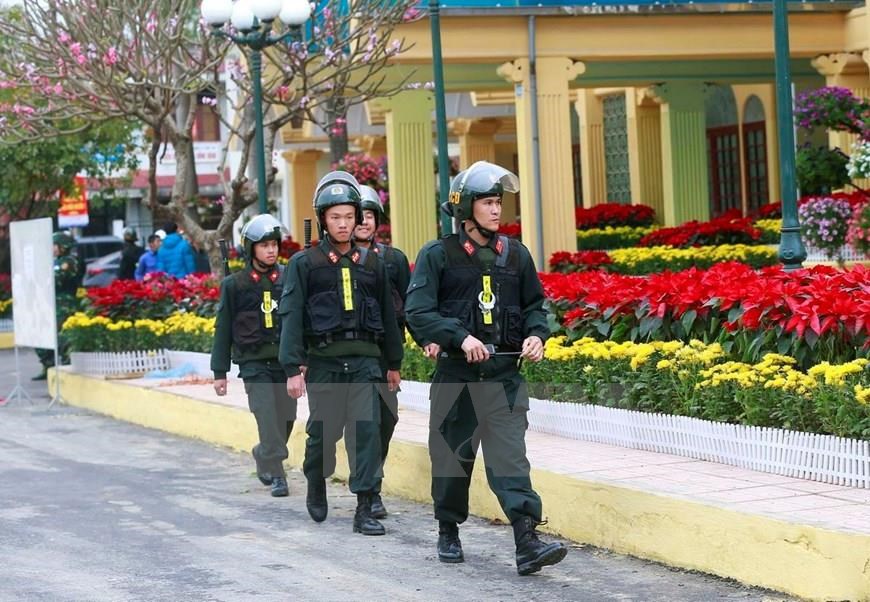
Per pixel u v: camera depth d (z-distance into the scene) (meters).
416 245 29.25
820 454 10.55
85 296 24.20
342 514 12.70
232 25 21.34
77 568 10.66
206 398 18.25
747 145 40.72
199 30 25.42
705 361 12.04
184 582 10.15
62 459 16.48
